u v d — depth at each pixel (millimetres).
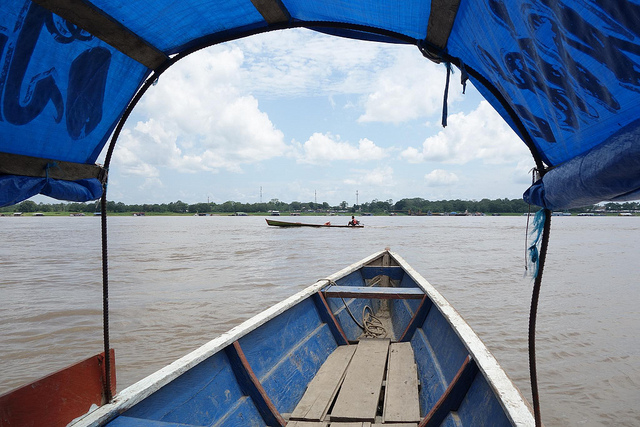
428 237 41219
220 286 14109
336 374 4203
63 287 13859
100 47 2426
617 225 86750
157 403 2723
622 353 7641
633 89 1240
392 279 7715
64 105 2443
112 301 11781
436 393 3652
